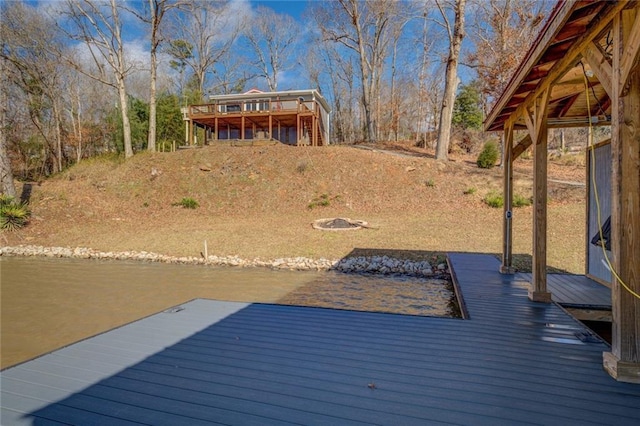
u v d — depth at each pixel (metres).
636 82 2.58
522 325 3.94
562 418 2.18
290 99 19.88
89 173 17.58
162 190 16.02
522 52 16.58
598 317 4.77
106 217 14.23
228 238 11.30
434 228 11.38
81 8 19.09
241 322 4.12
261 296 6.88
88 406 2.36
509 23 17.55
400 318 4.26
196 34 30.73
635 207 2.63
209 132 23.17
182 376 2.78
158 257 10.13
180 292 7.19
